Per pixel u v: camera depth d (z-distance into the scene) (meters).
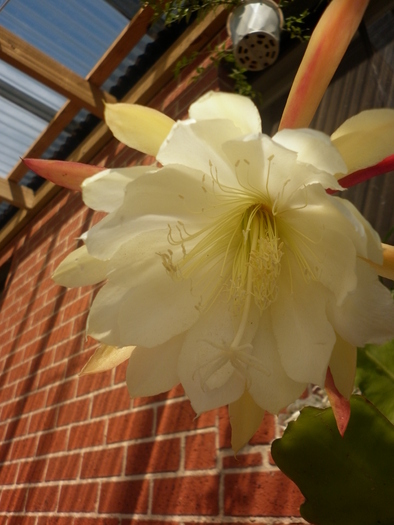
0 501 1.62
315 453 0.34
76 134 2.27
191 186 0.36
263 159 0.34
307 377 0.33
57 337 1.74
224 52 1.18
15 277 2.46
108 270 0.35
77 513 1.22
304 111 0.34
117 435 1.21
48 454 1.47
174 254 0.38
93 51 1.88
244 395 0.37
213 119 0.31
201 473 0.94
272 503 0.79
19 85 2.01
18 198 2.49
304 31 1.23
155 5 1.05
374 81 1.03
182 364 0.37
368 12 1.08
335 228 0.33
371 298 0.30
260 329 0.38
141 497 1.05
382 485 0.33
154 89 1.77
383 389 0.40
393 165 0.34
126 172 0.34
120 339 0.35
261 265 0.38
